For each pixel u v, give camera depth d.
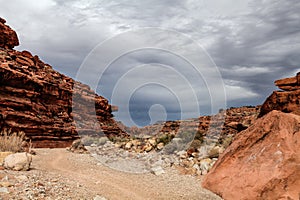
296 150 4.38
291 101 7.24
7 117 16.94
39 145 18.31
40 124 19.47
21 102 18.48
